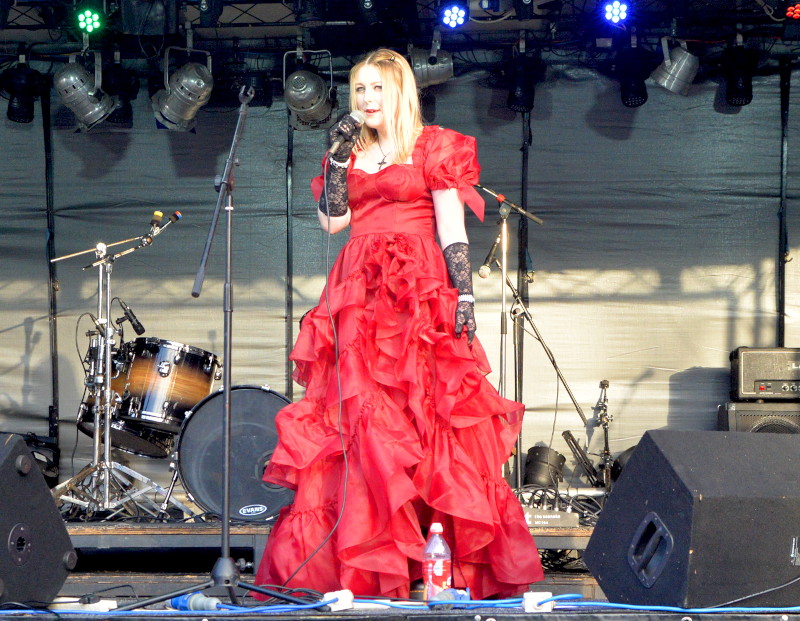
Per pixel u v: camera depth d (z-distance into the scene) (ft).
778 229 28.07
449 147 12.73
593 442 27.86
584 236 28.32
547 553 20.98
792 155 28.02
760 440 9.70
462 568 12.42
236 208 28.66
